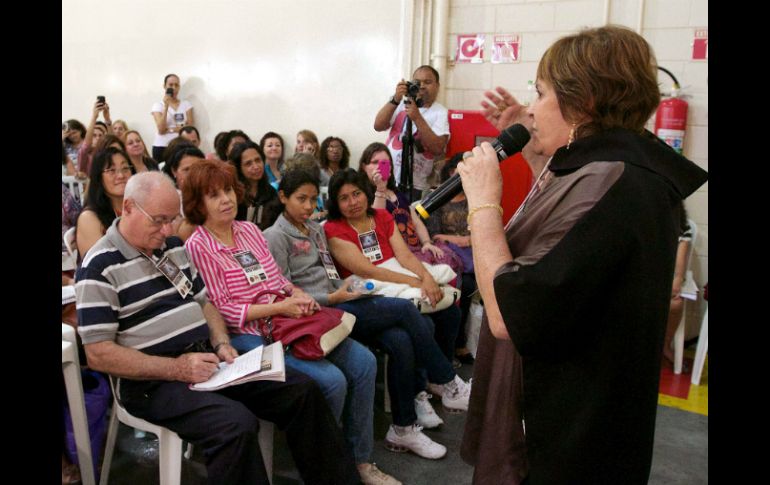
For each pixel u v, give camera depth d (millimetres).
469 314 3143
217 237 2051
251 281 2041
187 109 5238
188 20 5164
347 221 2590
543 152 1075
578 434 907
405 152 3432
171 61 5348
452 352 2867
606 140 938
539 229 975
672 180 920
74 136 4934
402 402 2262
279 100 4805
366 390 2053
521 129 1213
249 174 2951
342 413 2080
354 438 2062
